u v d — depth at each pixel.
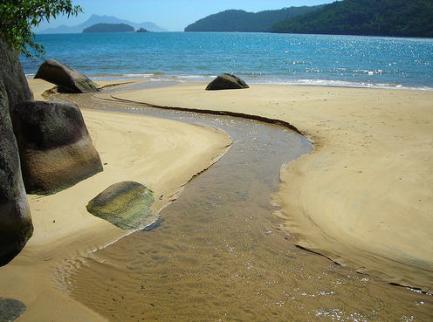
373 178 9.07
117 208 7.59
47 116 8.16
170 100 19.09
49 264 6.17
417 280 5.79
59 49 72.00
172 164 10.28
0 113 5.89
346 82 26.95
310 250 6.57
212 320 5.08
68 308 5.27
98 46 85.12
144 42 110.12
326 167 9.94
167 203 8.26
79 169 8.70
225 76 22.73
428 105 16.73
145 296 5.55
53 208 7.51
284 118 14.99
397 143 11.52
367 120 14.36
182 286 5.75
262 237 6.98
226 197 8.55
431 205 7.71
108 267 6.18
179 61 45.09
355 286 5.71
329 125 13.86
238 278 5.90
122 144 11.65
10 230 6.14
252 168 10.25
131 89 23.75
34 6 8.59
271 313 5.18
